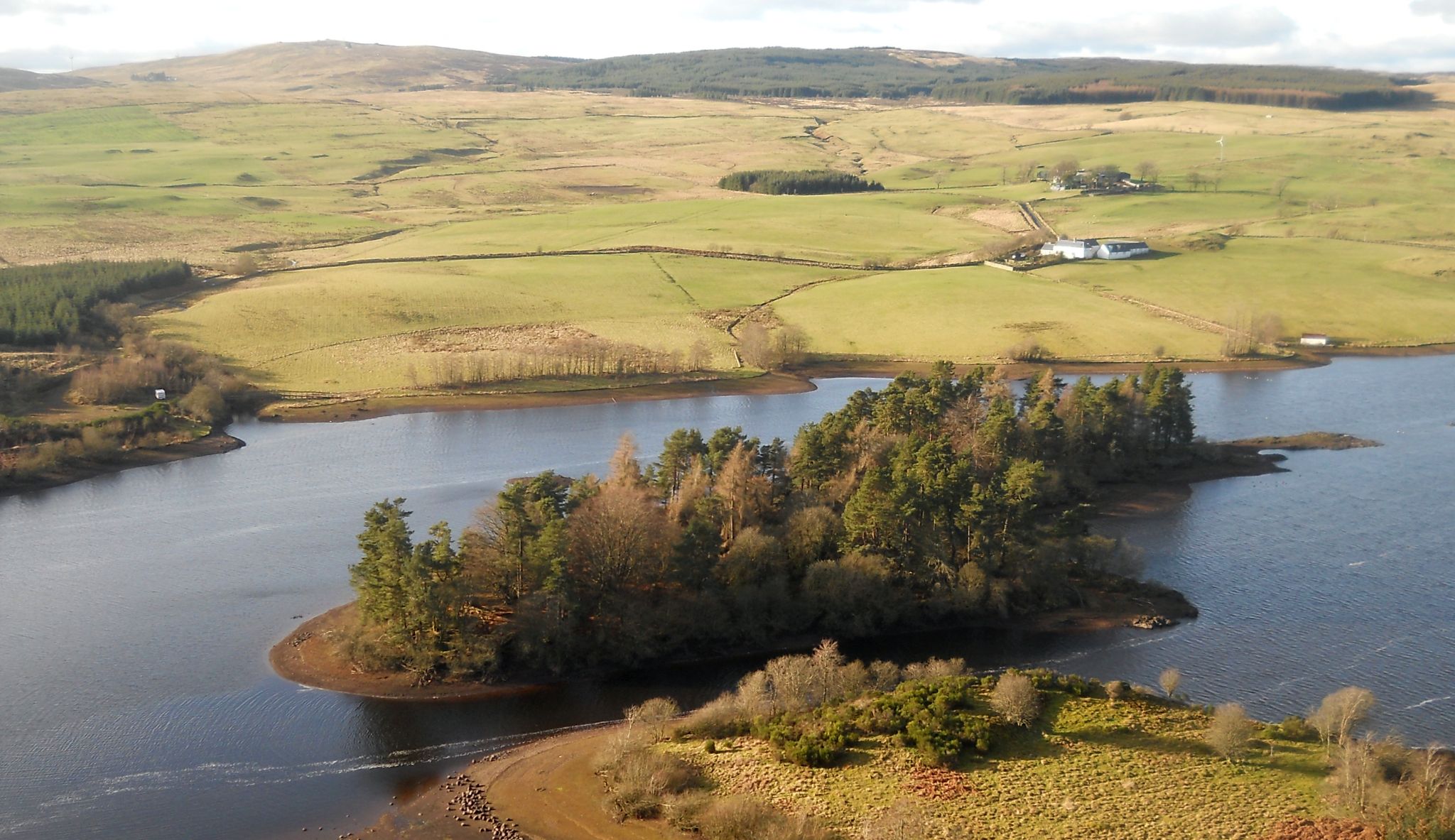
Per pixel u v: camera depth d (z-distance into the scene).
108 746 97.50
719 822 79.12
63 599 129.75
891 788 82.81
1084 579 134.38
